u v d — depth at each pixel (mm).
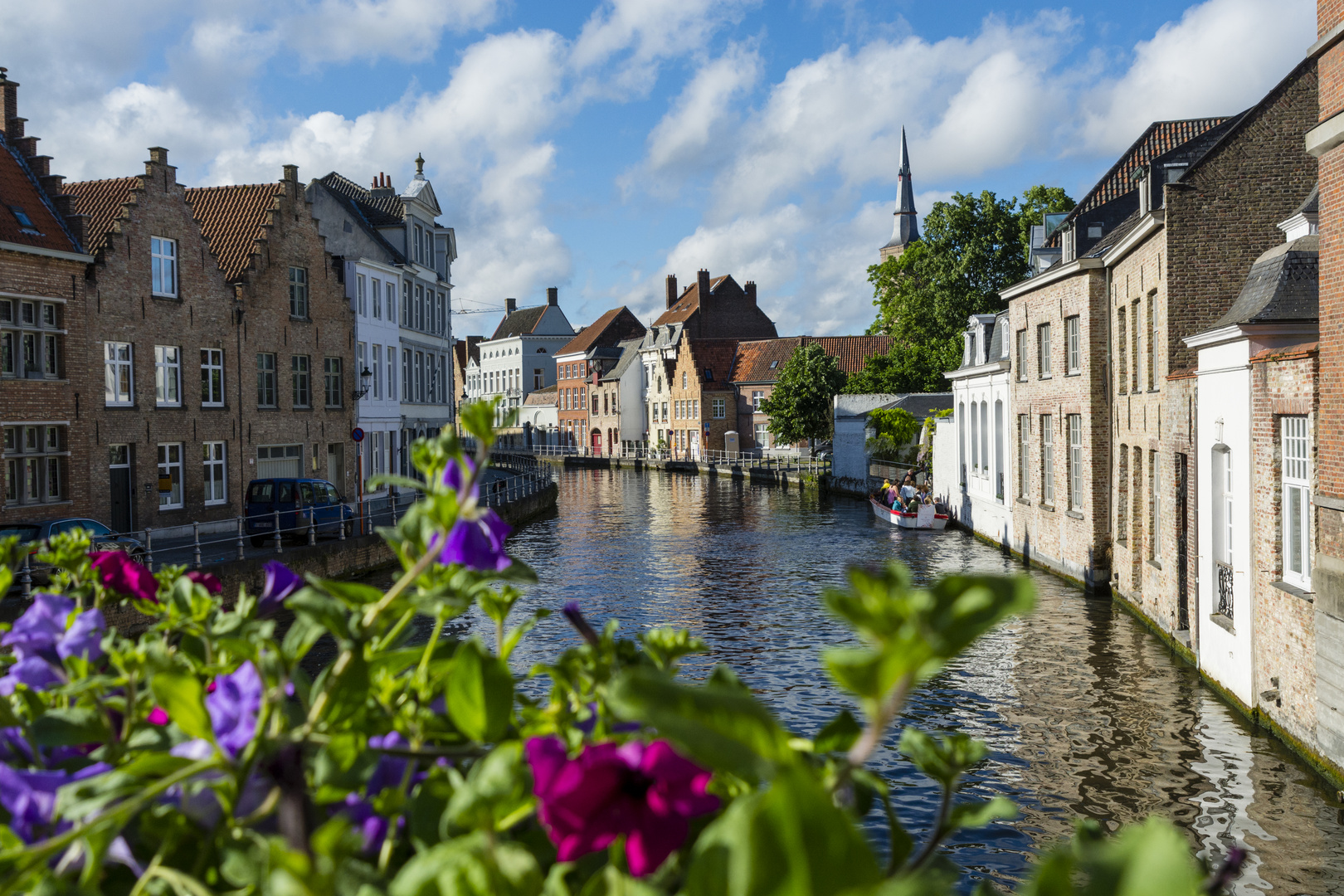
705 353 83938
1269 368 12250
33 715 1890
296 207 33125
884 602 860
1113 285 22125
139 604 2307
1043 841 9500
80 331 24172
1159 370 19031
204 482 28891
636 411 93875
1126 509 20984
